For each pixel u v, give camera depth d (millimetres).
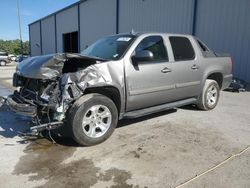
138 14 16672
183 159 3680
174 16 14023
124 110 4488
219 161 3629
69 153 3844
